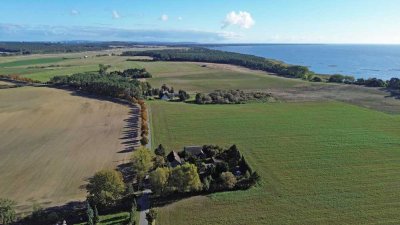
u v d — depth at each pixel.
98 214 62.94
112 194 65.06
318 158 88.62
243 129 114.19
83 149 95.56
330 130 112.88
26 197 69.44
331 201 66.62
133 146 97.62
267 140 102.94
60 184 74.94
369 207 64.38
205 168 81.12
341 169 81.75
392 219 60.34
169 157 84.12
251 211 63.25
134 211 61.44
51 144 99.69
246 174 76.31
